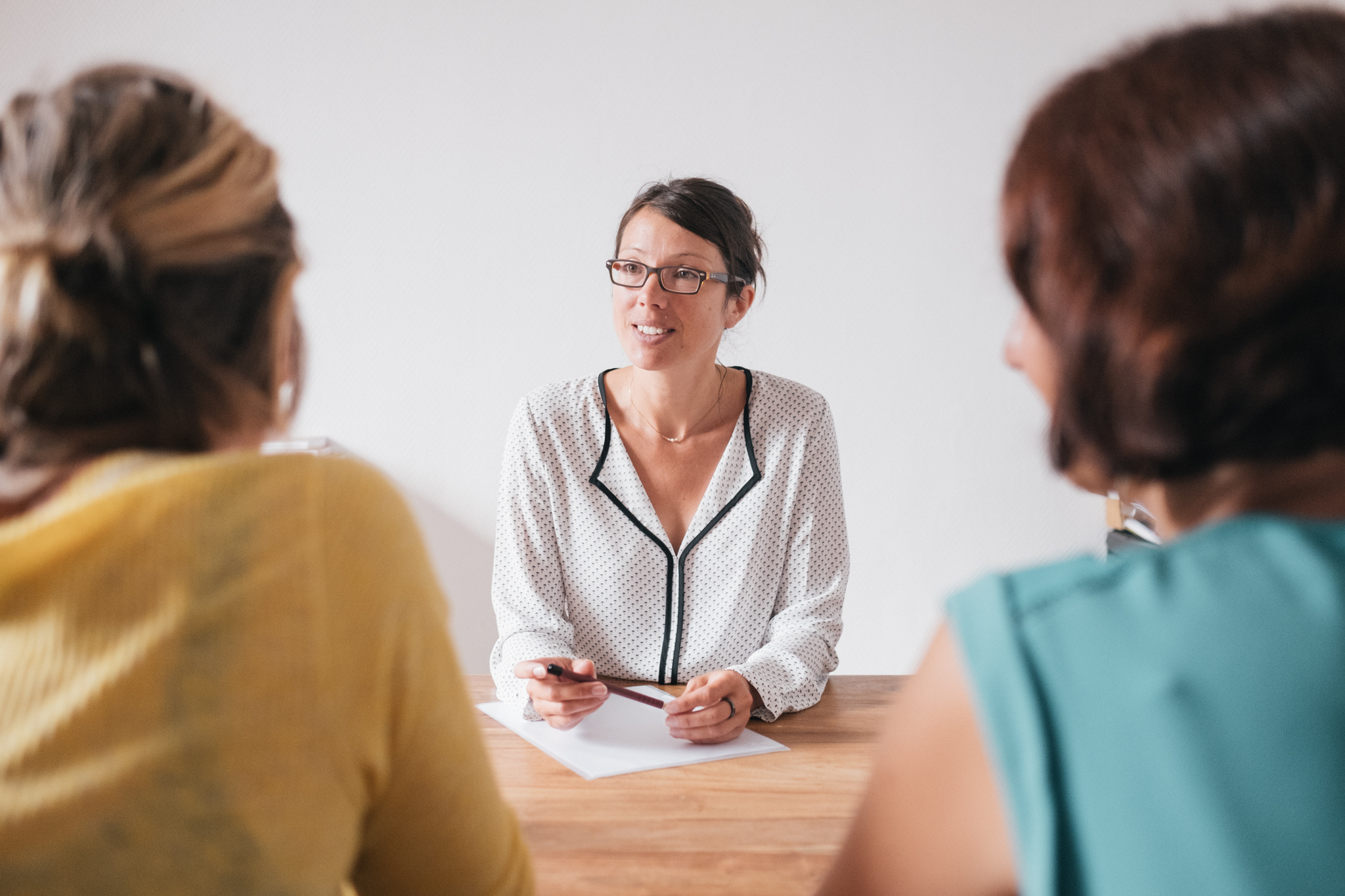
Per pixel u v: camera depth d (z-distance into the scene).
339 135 3.01
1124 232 0.45
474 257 3.04
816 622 1.58
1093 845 0.42
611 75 3.00
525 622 1.56
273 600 0.55
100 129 0.58
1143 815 0.41
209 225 0.59
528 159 3.02
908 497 3.08
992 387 3.05
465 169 3.02
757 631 1.66
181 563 0.53
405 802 0.65
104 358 0.56
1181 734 0.41
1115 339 0.46
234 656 0.53
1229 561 0.45
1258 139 0.43
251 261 0.61
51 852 0.50
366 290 3.04
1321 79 0.43
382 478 0.65
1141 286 0.44
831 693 1.50
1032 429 3.05
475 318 3.06
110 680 0.51
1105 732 0.42
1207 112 0.44
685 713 1.30
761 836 1.05
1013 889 0.47
